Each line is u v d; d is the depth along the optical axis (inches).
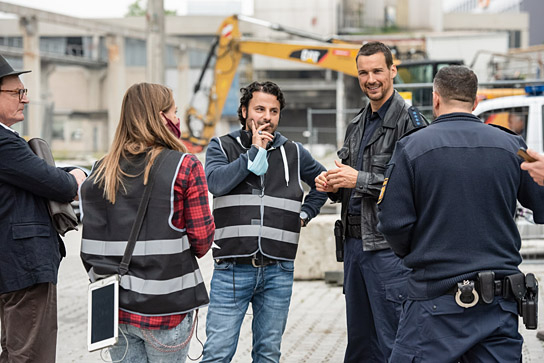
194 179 123.3
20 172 139.0
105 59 1903.3
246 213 149.9
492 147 119.3
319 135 1525.6
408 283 123.6
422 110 436.5
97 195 123.5
